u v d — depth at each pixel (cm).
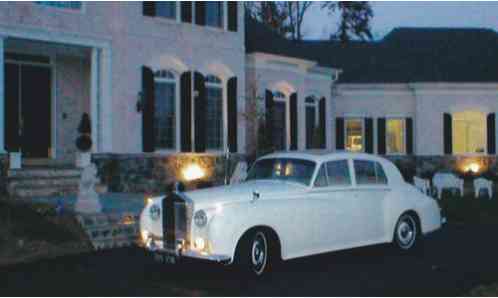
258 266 827
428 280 822
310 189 894
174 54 1683
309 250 884
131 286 770
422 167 2580
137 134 1598
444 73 2620
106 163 1531
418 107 2581
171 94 1694
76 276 823
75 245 1002
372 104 2617
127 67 1576
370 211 975
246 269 808
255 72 1969
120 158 1550
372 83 2580
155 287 766
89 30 1514
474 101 2581
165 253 825
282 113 2098
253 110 1878
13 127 1549
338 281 813
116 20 1570
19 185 1326
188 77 1711
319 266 920
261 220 818
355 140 2630
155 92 1652
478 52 2786
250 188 870
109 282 790
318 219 892
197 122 1738
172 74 1695
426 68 2670
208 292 742
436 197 1898
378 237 991
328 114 2402
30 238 975
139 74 1603
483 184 1892
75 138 1677
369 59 2769
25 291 734
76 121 1680
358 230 955
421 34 2933
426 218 1066
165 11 1680
